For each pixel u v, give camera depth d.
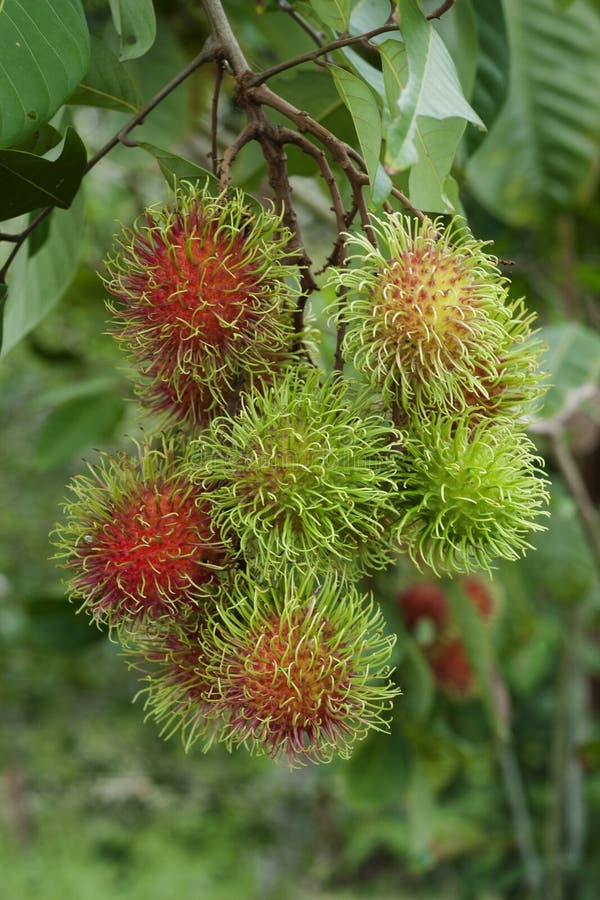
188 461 0.81
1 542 2.95
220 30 0.81
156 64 1.11
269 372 0.80
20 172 0.80
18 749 3.18
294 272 0.80
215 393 0.81
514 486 0.81
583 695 1.94
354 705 0.81
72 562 0.82
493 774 2.39
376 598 1.28
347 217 0.81
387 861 3.32
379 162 0.81
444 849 2.00
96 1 1.05
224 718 0.81
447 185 0.84
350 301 0.81
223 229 0.79
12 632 1.73
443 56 0.79
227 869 3.26
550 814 1.86
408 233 0.80
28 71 0.78
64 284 0.94
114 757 3.34
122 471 0.82
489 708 1.28
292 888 3.20
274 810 3.46
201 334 0.79
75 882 2.96
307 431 0.80
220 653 0.80
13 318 0.95
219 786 3.46
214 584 0.81
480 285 0.80
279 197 0.81
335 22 0.84
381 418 0.80
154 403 0.83
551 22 1.30
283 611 0.80
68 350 1.72
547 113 1.30
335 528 0.80
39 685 3.01
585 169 1.30
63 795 3.29
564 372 1.16
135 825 3.34
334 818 3.29
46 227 0.91
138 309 0.80
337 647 0.80
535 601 2.10
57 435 1.37
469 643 1.27
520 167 1.31
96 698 3.28
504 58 0.98
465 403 0.80
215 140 0.82
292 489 0.79
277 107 0.80
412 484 0.81
